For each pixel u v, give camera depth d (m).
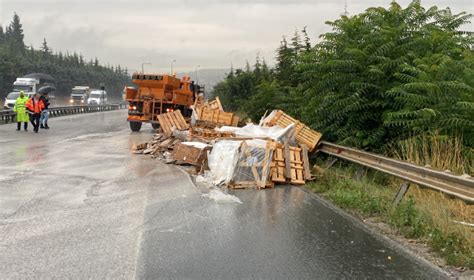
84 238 6.24
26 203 8.20
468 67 10.71
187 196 9.05
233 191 9.86
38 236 6.32
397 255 5.72
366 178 10.35
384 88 12.05
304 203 8.70
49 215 7.43
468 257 5.48
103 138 20.64
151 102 24.91
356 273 5.10
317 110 13.00
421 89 10.73
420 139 10.21
